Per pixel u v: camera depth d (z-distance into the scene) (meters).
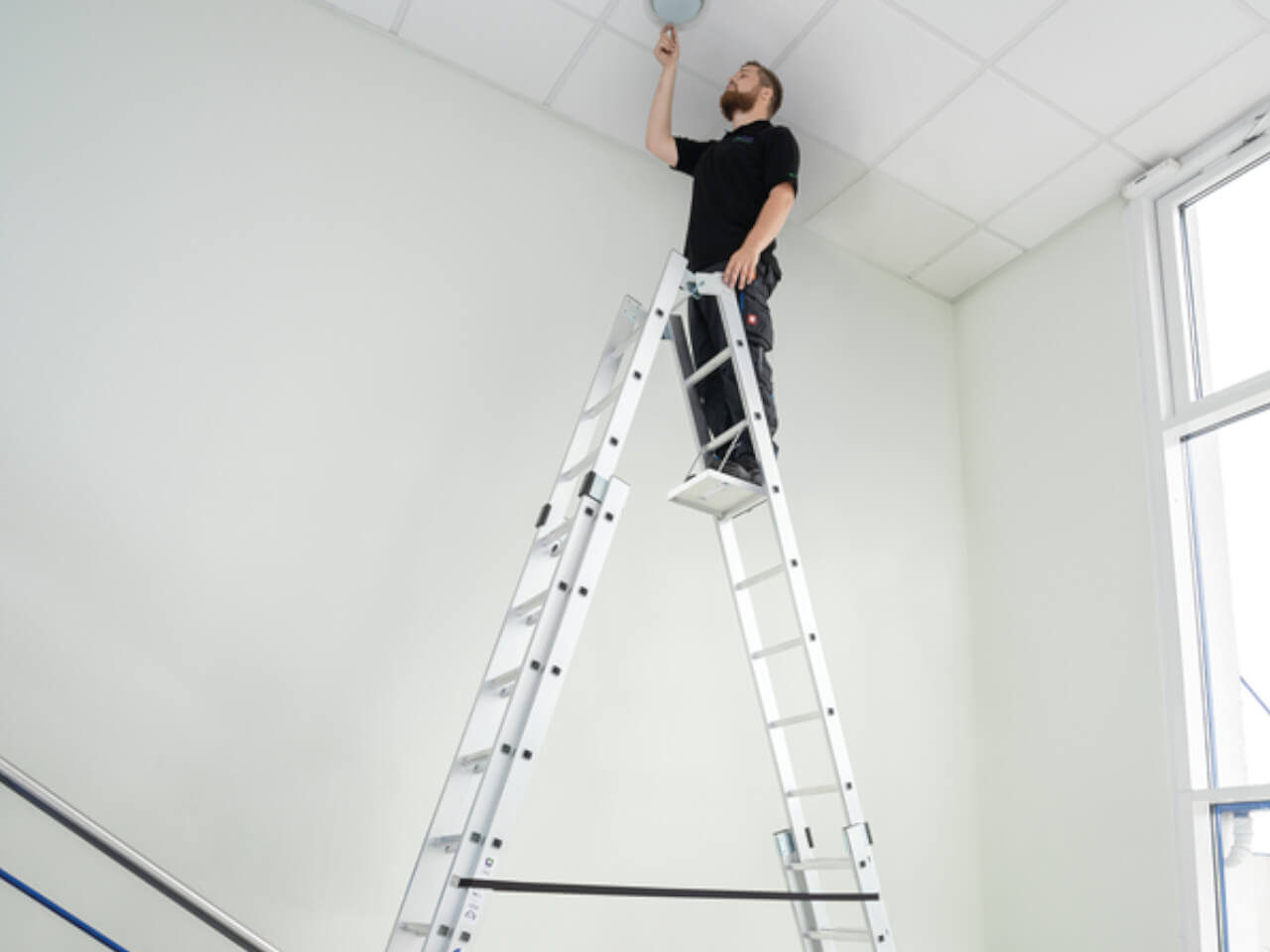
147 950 2.10
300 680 2.41
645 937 2.62
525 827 2.56
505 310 3.00
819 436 3.47
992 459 3.69
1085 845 2.97
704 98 3.26
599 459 2.11
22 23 2.57
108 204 2.54
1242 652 2.86
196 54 2.78
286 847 2.28
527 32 3.06
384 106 3.03
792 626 3.16
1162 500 3.05
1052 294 3.64
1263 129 3.08
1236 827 2.69
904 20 2.91
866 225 3.71
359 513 2.61
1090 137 3.27
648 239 3.33
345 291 2.79
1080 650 3.17
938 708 3.36
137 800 2.17
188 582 2.36
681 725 2.86
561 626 1.91
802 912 2.36
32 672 2.15
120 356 2.45
